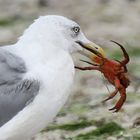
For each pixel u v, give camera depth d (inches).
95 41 1082.1
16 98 466.3
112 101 717.3
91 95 765.3
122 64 516.1
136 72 862.5
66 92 477.7
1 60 473.4
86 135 610.5
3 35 1133.7
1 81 469.1
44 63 473.4
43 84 465.4
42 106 466.3
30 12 1336.1
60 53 482.6
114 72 514.9
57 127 634.8
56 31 486.6
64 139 604.4
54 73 470.9
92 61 564.1
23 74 469.7
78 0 1417.3
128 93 744.3
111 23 1206.9
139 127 616.7
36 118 467.8
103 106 705.0
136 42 1062.4
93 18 1256.8
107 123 622.8
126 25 1180.5
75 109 701.9
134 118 643.5
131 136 595.8
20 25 1219.2
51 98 468.1
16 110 466.3
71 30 498.9
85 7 1357.0
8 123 462.3
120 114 658.8
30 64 472.4
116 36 1109.1
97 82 828.6
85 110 695.1
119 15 1259.2
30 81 465.1
